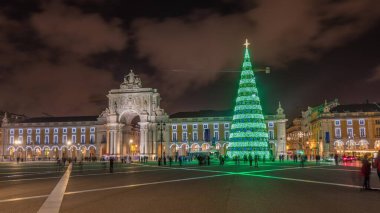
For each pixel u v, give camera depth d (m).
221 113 109.19
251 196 17.02
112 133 108.81
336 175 30.78
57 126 118.69
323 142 96.25
